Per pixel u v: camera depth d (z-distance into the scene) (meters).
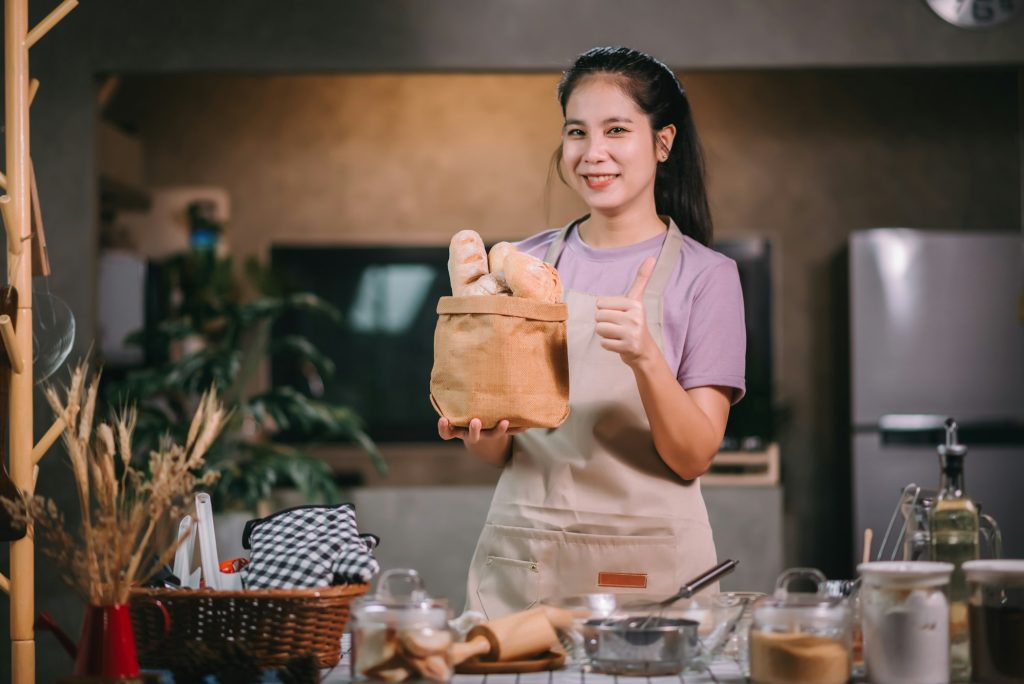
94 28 3.96
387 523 4.36
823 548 5.83
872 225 5.91
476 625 1.46
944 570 1.35
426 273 5.95
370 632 1.31
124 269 5.21
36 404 3.80
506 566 1.84
